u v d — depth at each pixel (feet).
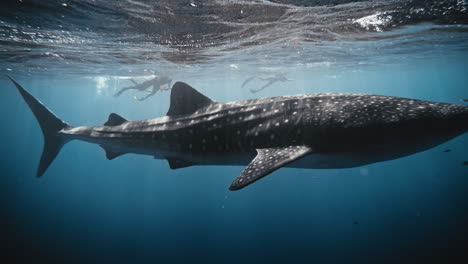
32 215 103.30
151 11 23.47
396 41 48.37
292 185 128.77
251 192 118.42
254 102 14.65
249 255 68.64
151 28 29.22
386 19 31.58
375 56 68.49
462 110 10.14
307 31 35.68
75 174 194.49
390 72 122.52
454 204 80.79
